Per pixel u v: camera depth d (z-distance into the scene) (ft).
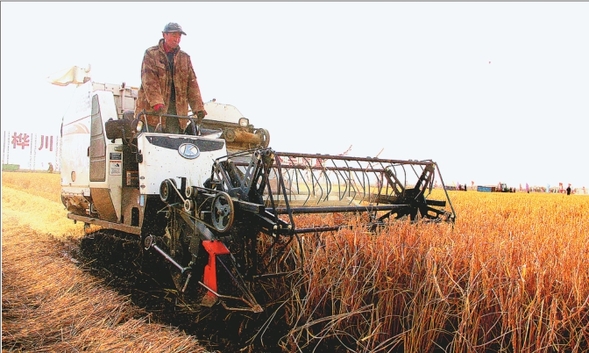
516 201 57.11
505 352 12.33
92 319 16.33
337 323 13.62
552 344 11.21
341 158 18.33
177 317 17.26
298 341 14.92
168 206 18.57
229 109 29.04
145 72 22.70
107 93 24.98
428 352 13.17
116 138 22.34
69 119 29.63
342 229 16.33
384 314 14.15
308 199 19.38
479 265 13.00
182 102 24.13
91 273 22.91
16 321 15.98
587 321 12.07
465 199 59.26
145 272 21.36
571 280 12.17
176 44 23.59
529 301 11.99
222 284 15.55
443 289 13.03
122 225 22.66
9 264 24.20
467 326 12.37
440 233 16.71
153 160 19.89
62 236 33.86
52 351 13.74
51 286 20.08
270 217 15.15
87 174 25.70
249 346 14.52
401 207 20.26
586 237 17.54
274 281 17.71
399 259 14.24
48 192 80.48
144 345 14.06
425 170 21.63
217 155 21.94
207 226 16.47
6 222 40.04
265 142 26.91
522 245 14.57
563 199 63.93
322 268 15.70
